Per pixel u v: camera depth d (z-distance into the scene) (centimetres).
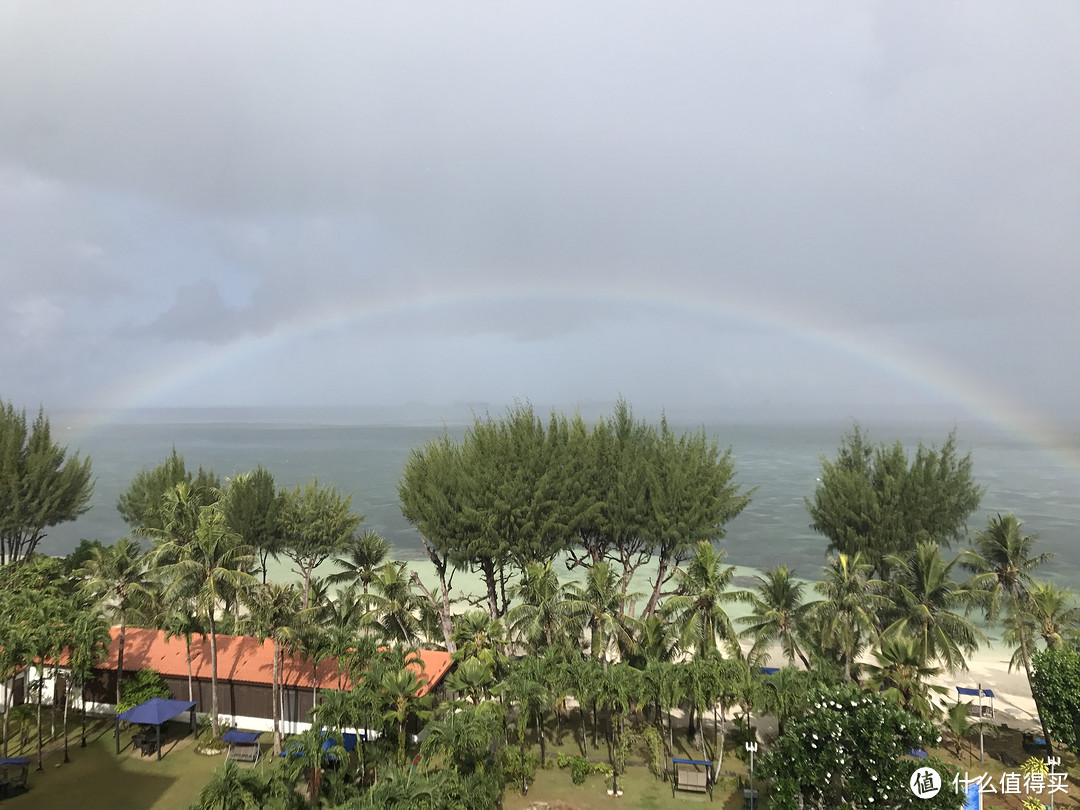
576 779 3281
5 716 3434
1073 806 3073
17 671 3797
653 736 3475
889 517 4894
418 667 3719
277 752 3472
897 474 5103
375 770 3192
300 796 2775
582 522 4866
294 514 5769
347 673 3612
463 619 4156
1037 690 3447
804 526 12500
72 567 5959
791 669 3384
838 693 2595
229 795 2484
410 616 4559
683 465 5050
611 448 5209
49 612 3559
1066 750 3616
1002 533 4003
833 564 4062
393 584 4547
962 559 4116
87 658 3544
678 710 4200
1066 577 8769
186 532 4662
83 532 11712
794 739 2547
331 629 3766
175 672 3841
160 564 4644
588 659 3862
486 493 4688
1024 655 3947
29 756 3434
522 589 4303
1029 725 4141
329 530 5600
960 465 5209
